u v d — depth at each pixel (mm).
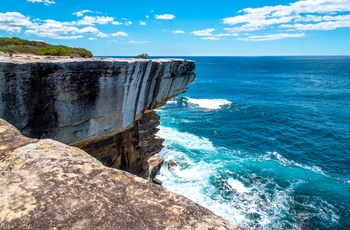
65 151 3779
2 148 3701
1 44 23547
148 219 2467
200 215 2609
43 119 6938
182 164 23828
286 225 16312
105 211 2529
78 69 7246
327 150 27812
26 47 22250
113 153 10688
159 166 16562
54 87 6906
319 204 18359
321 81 97125
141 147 13078
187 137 31625
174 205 2715
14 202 2566
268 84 89875
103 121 8797
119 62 8227
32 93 6500
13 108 6230
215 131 34312
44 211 2469
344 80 99750
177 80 13180
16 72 6031
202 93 70250
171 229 2354
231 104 53281
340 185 20828
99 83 7965
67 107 7406
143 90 10562
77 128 7973
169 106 51562
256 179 21531
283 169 23375
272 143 29922
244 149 28031
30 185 2850
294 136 32281
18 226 2275
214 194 19250
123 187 2959
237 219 16672
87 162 3484
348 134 32688
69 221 2373
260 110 47156
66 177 3041
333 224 16422
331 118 40750
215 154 26453
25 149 3721
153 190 2953
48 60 6766
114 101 8781
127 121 10031
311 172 22922
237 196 19078
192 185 20344
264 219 16750
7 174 3049
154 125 13656
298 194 19453
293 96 63375
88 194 2764
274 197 19031
